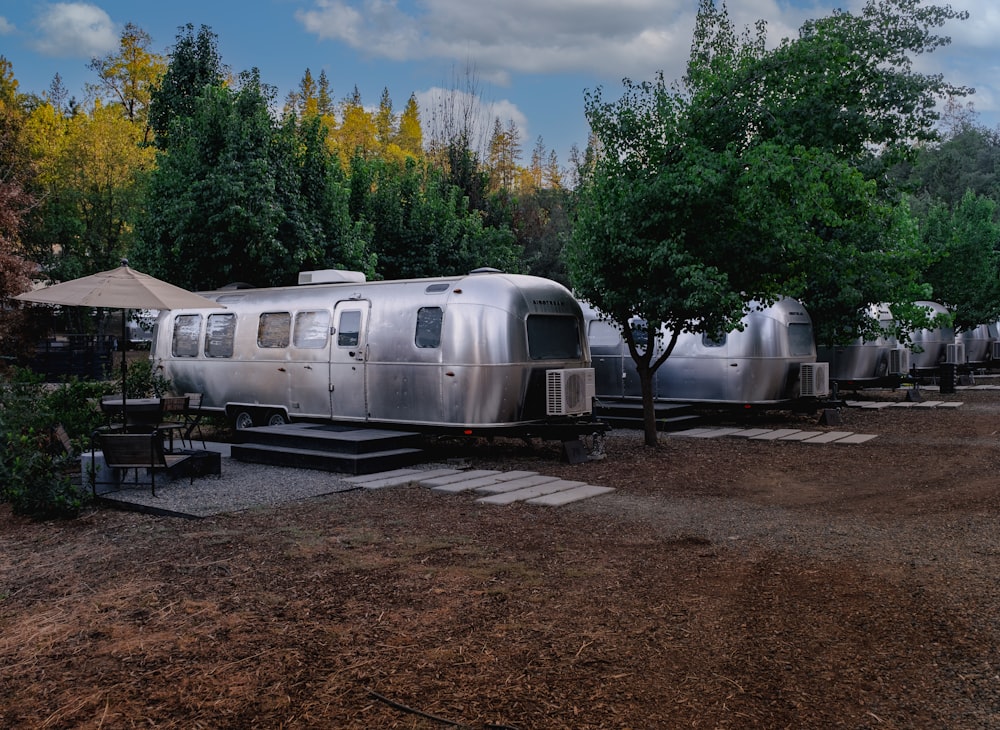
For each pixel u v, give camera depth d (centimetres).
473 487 923
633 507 826
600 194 1155
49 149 2886
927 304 2508
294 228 1688
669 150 1133
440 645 459
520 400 1116
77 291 890
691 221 1109
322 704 391
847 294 1588
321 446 1076
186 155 1670
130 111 3859
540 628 483
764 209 1036
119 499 852
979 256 2553
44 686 419
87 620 513
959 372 2628
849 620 486
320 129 1861
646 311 1149
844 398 2111
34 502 803
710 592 544
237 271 1711
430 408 1148
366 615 510
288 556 645
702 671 420
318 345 1280
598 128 1169
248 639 473
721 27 1173
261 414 1385
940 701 383
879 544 661
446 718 374
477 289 1130
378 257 2280
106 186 2922
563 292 1198
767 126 1121
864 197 1062
